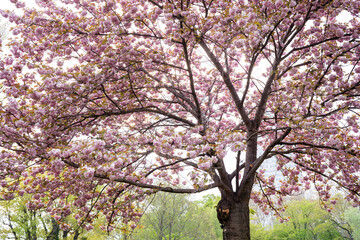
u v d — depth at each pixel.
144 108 6.62
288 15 5.85
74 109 5.73
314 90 5.55
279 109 6.21
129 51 6.06
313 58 5.84
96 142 4.64
